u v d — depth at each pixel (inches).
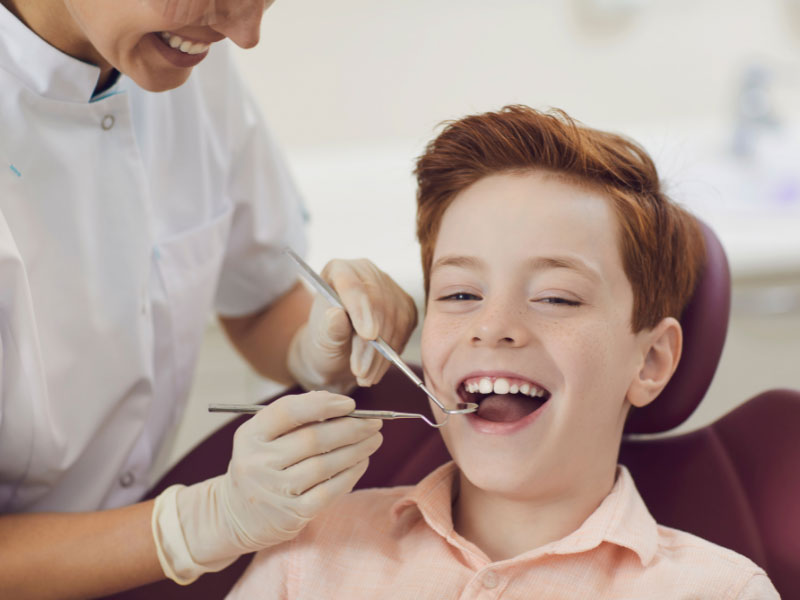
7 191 37.7
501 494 36.9
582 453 36.7
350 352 43.1
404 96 92.4
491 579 36.0
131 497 46.9
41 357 39.0
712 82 94.3
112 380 42.4
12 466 40.5
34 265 38.9
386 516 40.6
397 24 90.1
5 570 36.9
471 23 90.6
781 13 92.4
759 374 80.2
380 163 92.4
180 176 47.1
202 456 47.9
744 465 43.7
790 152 89.2
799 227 80.2
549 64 92.4
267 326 54.7
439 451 47.4
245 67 90.0
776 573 40.8
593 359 35.9
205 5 29.6
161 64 32.8
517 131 38.4
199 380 79.4
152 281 45.8
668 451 45.4
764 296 77.7
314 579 38.4
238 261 53.3
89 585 37.8
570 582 36.2
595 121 94.6
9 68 37.1
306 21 89.3
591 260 36.5
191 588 44.7
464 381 37.0
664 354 40.2
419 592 36.6
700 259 43.4
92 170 40.3
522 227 36.5
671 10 91.7
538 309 36.2
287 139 93.1
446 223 38.8
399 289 43.5
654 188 40.7
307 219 58.7
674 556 37.4
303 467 34.7
